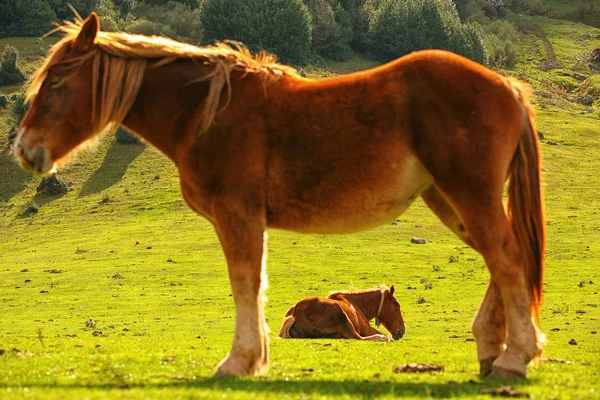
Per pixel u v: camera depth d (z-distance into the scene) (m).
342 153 8.15
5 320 33.66
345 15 127.12
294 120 8.26
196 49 8.77
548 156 80.62
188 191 8.57
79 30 8.85
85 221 62.84
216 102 8.34
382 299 21.20
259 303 8.34
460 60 8.21
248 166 8.23
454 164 7.94
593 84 123.44
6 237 59.84
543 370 9.62
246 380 7.88
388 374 9.11
